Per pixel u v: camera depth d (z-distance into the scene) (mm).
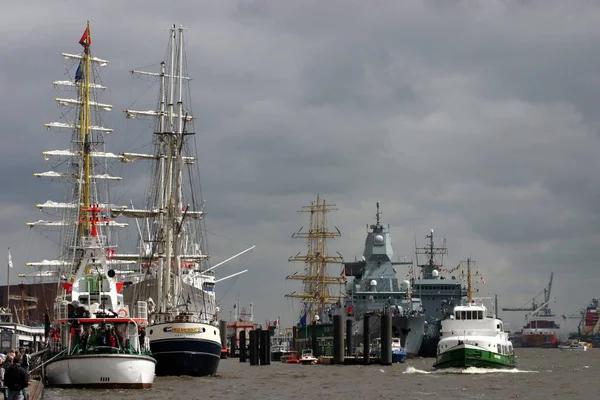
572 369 172500
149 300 125562
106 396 84500
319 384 113125
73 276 110375
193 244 163125
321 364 185375
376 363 178750
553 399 95500
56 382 89500
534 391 104188
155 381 107188
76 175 178375
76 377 88562
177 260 133750
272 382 116438
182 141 135250
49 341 100562
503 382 117062
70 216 172625
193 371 113000
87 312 95188
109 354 88625
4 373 67875
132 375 89500
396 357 183250
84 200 170000
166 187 137625
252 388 104000
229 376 126312
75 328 91625
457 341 134250
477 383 115000
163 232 137375
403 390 104375
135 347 93188
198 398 88688
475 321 137125
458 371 133625
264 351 185875
